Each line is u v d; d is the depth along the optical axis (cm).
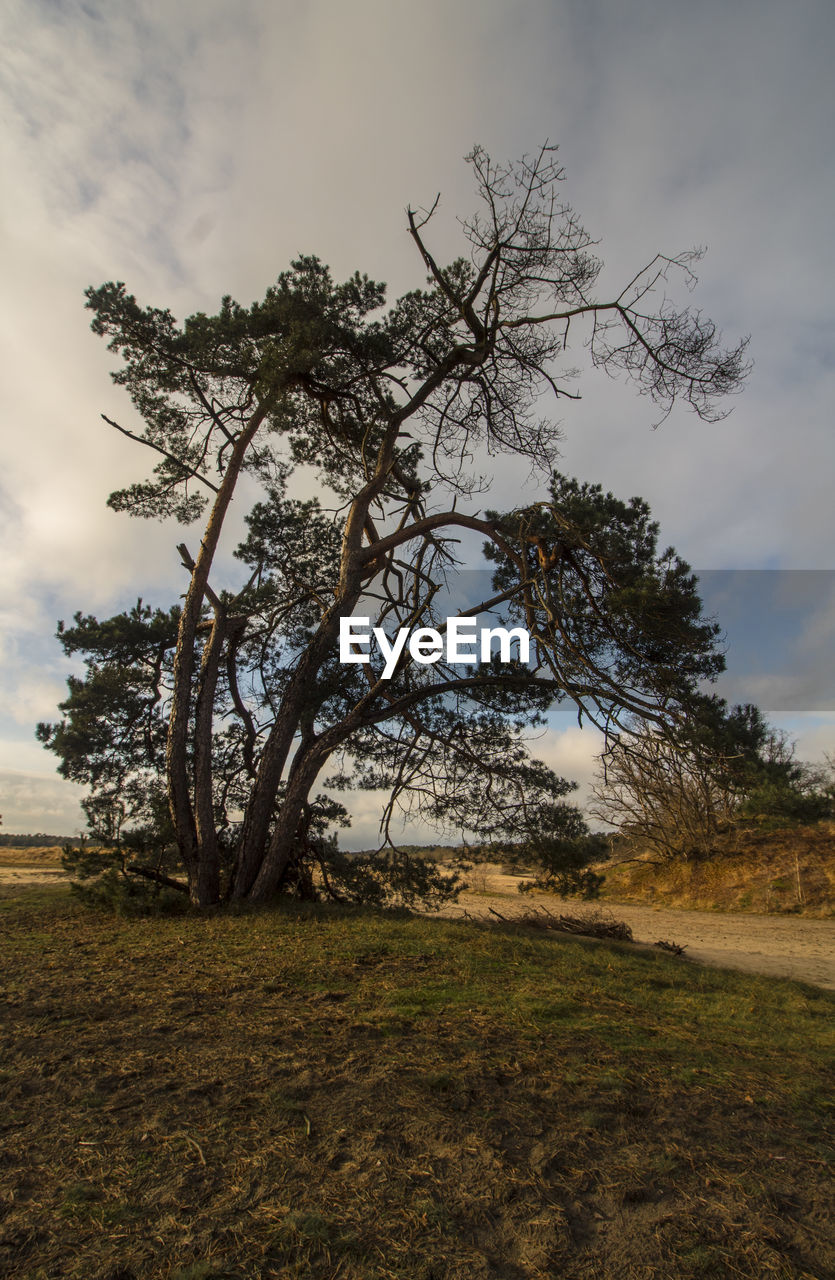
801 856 3000
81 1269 254
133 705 1838
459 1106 388
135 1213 288
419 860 1630
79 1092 402
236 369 1523
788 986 1003
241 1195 301
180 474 1722
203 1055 464
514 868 1747
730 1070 482
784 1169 338
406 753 1634
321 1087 409
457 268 1509
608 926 1562
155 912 1326
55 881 2422
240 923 1145
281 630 1903
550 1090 416
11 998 614
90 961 813
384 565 1697
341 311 1551
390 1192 306
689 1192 315
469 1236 280
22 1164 325
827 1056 552
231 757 1788
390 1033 519
